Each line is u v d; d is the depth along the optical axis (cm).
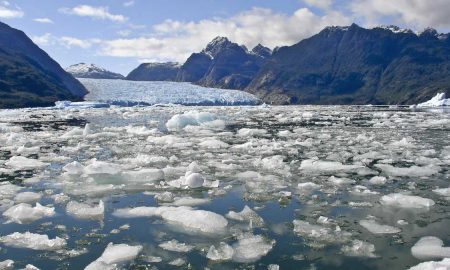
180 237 712
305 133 2336
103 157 1515
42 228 760
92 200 941
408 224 771
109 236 718
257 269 590
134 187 1055
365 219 802
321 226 763
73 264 608
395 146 1750
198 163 1377
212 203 919
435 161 1377
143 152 1630
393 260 616
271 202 924
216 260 620
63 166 1339
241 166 1318
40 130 2600
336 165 1289
